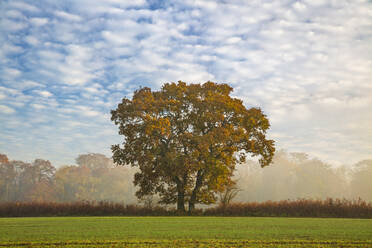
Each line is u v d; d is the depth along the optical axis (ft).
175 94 101.04
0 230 36.83
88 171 291.79
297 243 25.85
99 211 86.07
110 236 30.58
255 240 27.32
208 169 90.43
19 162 261.24
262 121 100.48
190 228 38.63
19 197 252.62
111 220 57.06
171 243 26.03
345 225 42.75
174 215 85.76
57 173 269.03
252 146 98.17
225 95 102.99
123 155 99.30
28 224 46.60
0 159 249.75
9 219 62.44
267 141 101.35
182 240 27.58
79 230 36.47
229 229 36.96
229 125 95.76
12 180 257.14
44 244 25.99
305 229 36.52
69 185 274.36
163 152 94.48
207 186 106.22
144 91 101.45
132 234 32.09
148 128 89.45
